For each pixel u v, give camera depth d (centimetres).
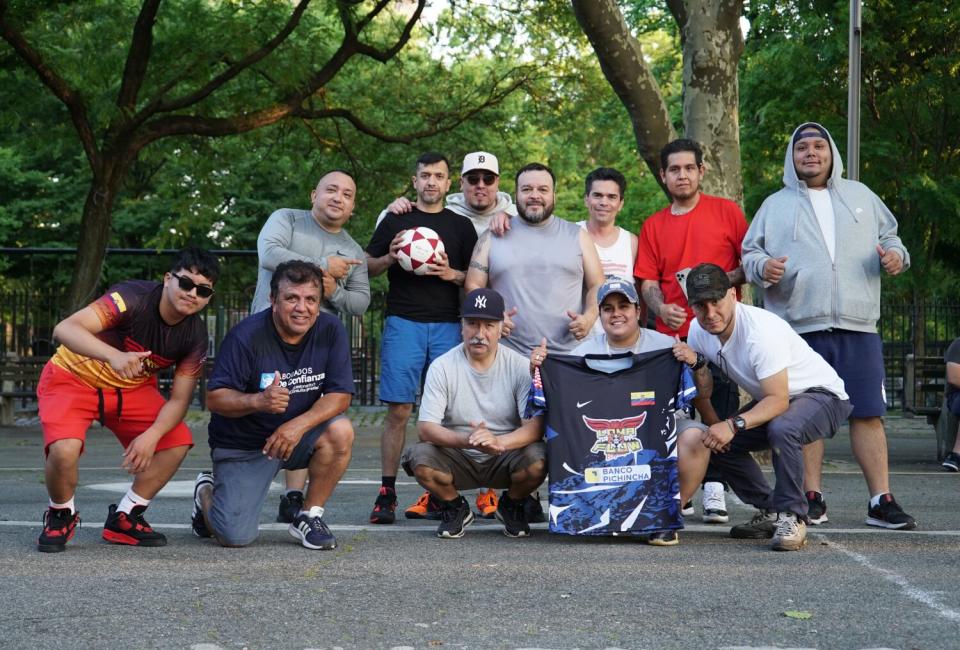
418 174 713
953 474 951
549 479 570
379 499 660
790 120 2047
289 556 526
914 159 2042
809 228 636
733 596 434
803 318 631
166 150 1789
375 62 1923
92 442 1323
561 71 1903
